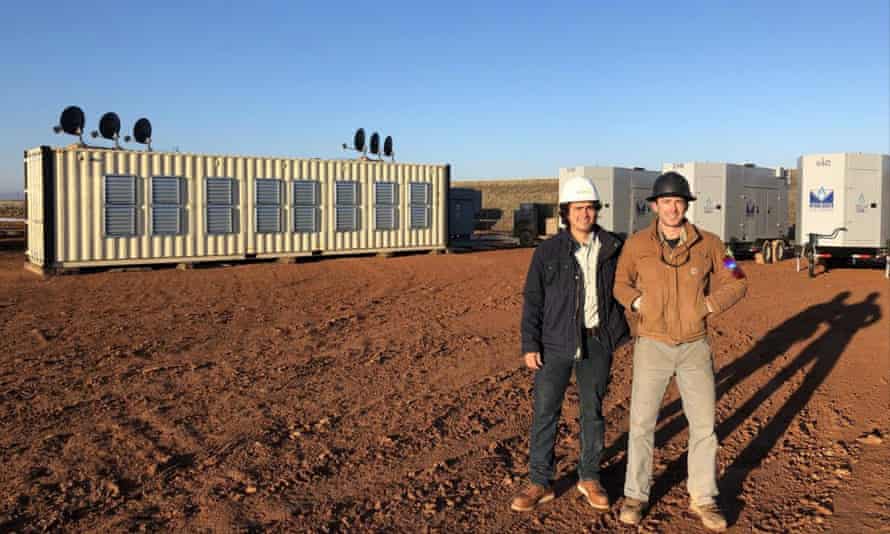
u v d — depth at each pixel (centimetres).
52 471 497
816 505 438
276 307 1290
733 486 478
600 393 445
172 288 1543
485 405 667
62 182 1753
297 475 494
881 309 1220
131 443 555
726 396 705
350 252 2253
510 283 1677
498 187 7806
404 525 420
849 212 1902
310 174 2153
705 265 414
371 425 604
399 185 2345
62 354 872
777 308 1264
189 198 1944
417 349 917
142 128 1906
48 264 1747
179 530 411
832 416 623
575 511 440
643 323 423
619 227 2475
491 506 447
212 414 631
